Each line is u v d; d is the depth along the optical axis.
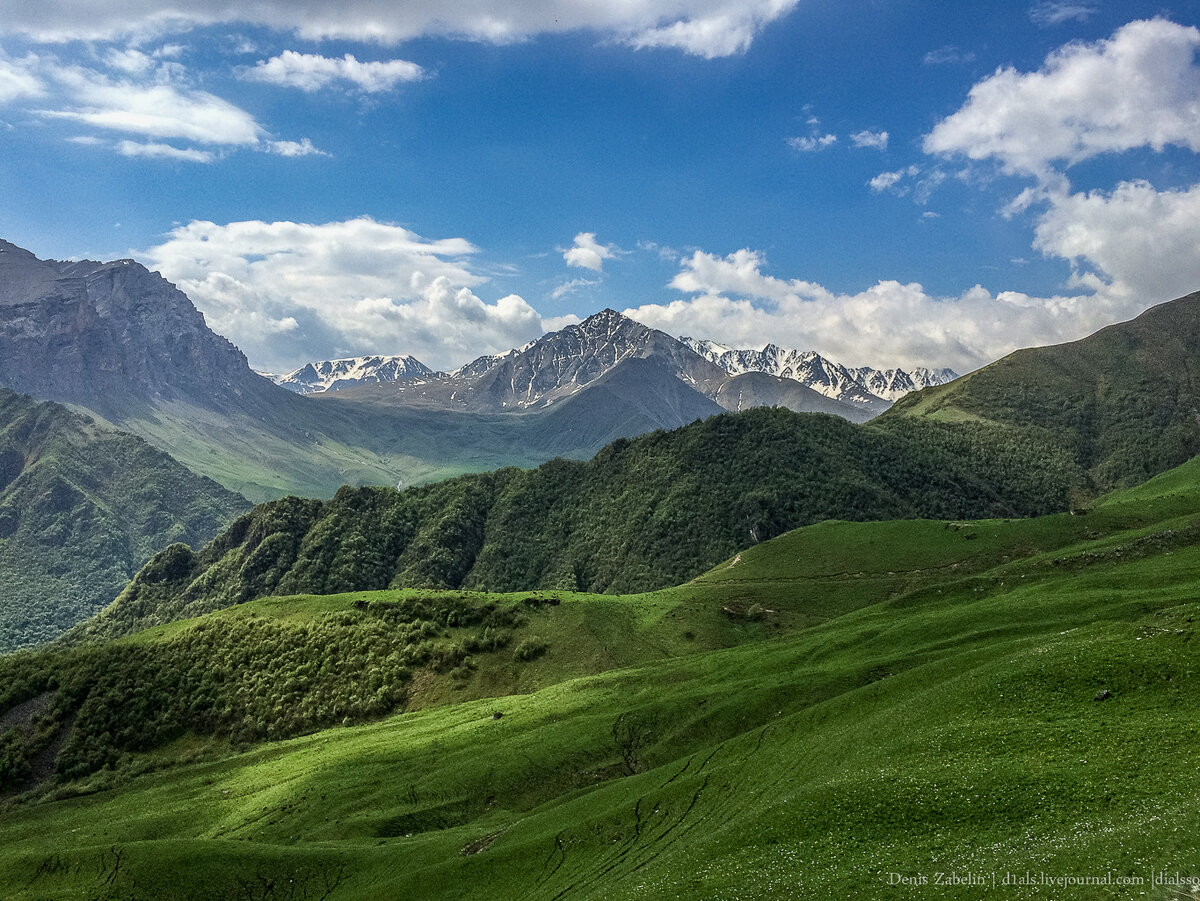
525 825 96.12
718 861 62.31
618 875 72.06
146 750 176.38
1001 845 50.50
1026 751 63.22
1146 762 55.12
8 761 171.50
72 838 129.38
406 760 133.88
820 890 52.25
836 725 91.56
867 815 61.06
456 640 196.75
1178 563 131.12
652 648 188.50
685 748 112.56
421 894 85.31
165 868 102.00
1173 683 65.25
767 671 133.00
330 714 178.00
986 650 94.25
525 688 177.00
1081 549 173.12
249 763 156.62
